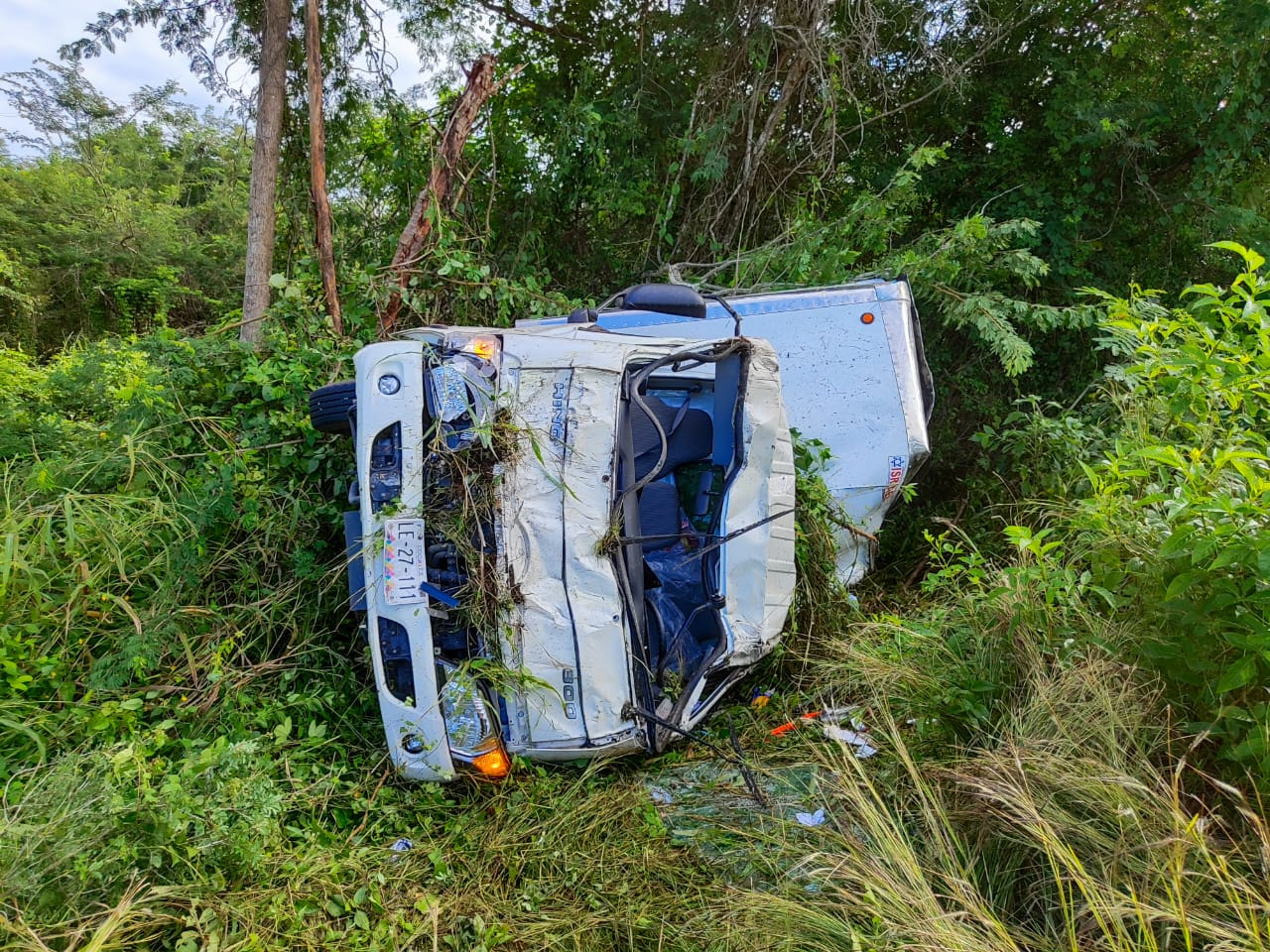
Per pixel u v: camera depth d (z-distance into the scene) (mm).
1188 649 2490
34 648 3252
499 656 3012
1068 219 8383
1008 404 7547
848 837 2566
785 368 5066
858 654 3426
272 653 3676
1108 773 2285
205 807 2451
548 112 9141
